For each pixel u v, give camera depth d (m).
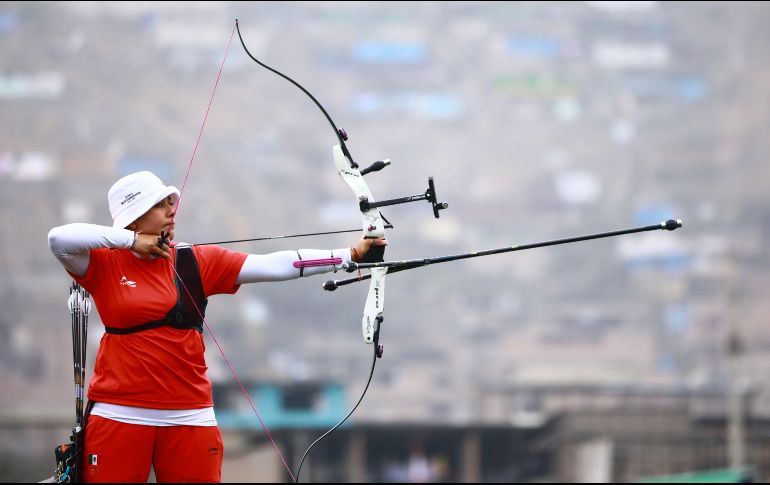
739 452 152.00
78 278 17.77
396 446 169.25
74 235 17.25
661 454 152.75
